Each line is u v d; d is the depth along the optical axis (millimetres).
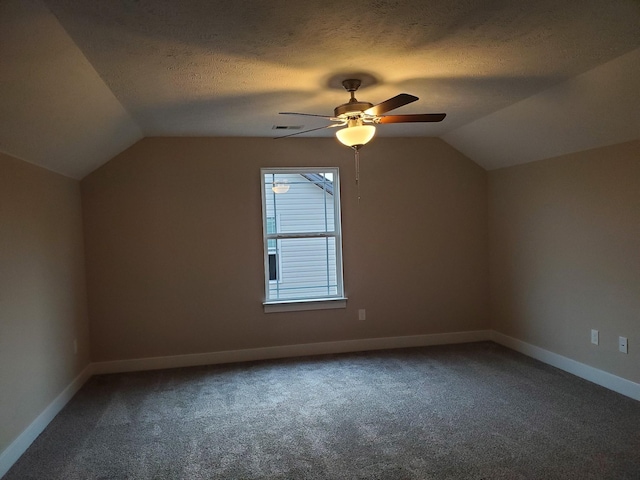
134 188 4367
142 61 2424
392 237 4902
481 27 2158
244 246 4590
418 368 4188
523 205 4473
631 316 3334
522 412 3156
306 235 4773
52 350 3383
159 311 4445
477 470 2451
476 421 3039
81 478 2512
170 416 3283
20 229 2930
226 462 2627
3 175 2715
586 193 3697
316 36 2201
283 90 3062
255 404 3457
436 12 1991
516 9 1985
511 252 4688
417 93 3240
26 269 3000
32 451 2822
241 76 2744
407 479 2391
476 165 4996
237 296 4590
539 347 4332
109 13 1875
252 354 4633
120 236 4355
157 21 1974
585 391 3500
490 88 3135
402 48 2389
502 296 4875
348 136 2898
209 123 3924
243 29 2096
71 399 3658
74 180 4082
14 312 2805
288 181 4750
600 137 3416
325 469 2514
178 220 4457
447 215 4992
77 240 4090
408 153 4902
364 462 2572
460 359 4426
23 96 2275
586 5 1964
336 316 4812
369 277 4867
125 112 3408
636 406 3197
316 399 3518
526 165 4406
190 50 2309
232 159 4547
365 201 4836
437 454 2631
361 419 3131
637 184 3244
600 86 2883
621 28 2203
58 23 1927
